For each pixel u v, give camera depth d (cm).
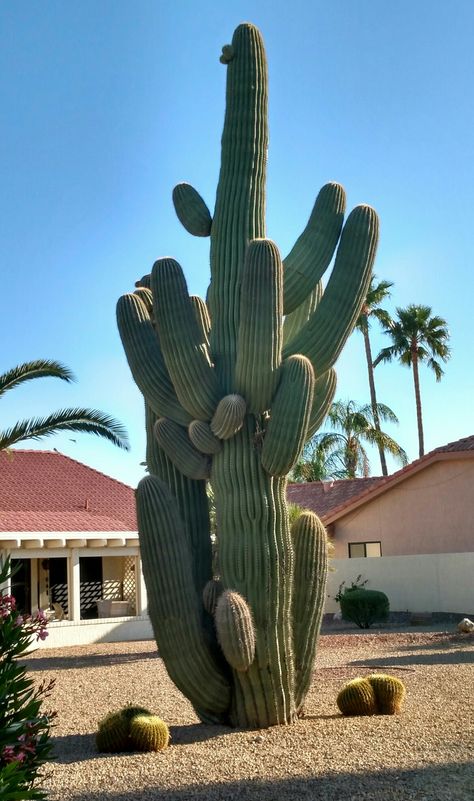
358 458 4456
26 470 2483
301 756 793
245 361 871
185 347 875
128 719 862
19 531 2042
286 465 870
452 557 2394
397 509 2733
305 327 930
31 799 481
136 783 736
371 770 739
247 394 882
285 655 904
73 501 2373
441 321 4547
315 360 917
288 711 918
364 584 2572
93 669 1590
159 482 885
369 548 2795
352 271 920
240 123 970
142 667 1599
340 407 4466
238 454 887
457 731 870
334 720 938
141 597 2300
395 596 2511
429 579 2442
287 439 859
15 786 449
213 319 961
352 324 930
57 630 2119
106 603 2328
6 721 504
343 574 2622
